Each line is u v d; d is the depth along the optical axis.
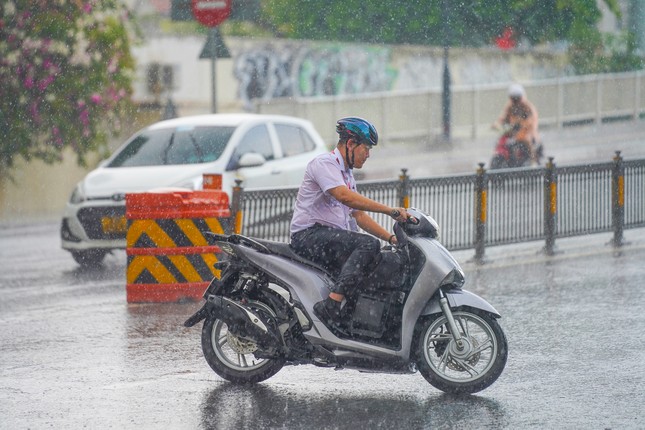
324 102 55.78
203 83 55.88
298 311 14.55
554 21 63.31
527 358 16.88
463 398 14.62
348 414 13.87
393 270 14.56
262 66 58.00
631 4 72.81
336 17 62.16
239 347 15.05
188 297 21.81
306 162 29.86
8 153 40.09
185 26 60.06
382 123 56.28
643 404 14.20
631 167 30.09
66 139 41.06
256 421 13.56
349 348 14.51
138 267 21.86
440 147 56.81
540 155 43.66
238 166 27.73
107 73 41.91
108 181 26.97
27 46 40.38
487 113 60.12
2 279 25.39
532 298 22.06
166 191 21.80
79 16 41.06
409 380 15.70
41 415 13.85
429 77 62.84
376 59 61.62
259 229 23.55
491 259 27.45
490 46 63.84
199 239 21.83
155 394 14.89
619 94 64.50
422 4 61.69
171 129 29.05
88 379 15.76
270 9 62.97
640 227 30.56
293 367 16.52
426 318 14.79
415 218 14.55
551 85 61.12
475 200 27.11
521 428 13.19
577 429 13.11
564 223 28.84
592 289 23.00
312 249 14.80
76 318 20.44
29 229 36.12
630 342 17.89
